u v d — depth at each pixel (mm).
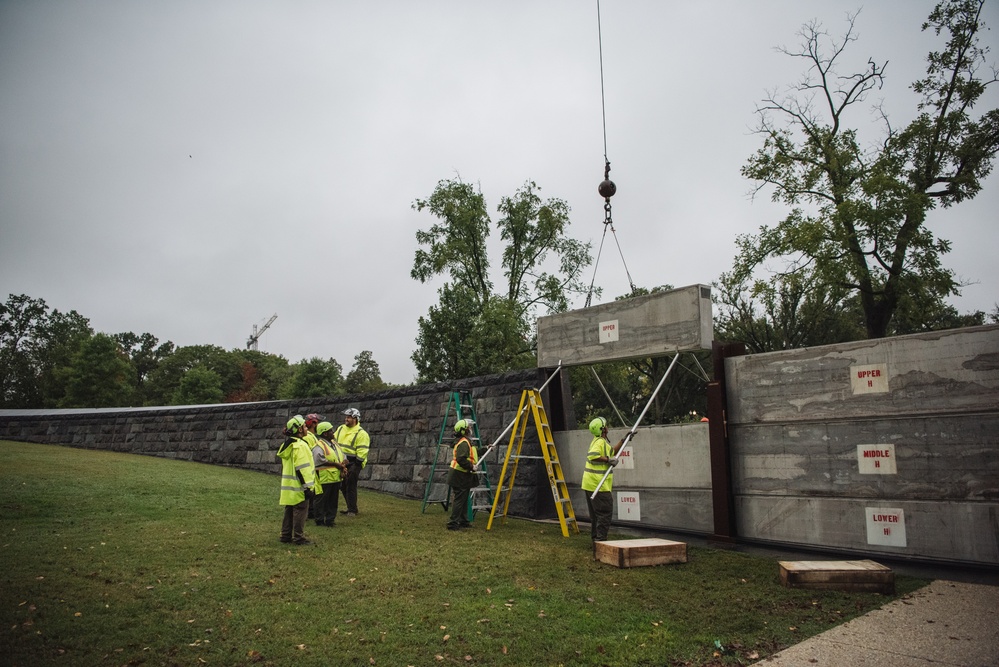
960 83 26969
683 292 10969
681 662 5445
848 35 28766
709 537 10156
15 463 15180
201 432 21031
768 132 30031
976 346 8383
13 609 5977
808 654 5559
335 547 9086
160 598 6523
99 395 62719
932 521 8438
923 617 6504
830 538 9164
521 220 40500
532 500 12742
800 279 27375
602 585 7574
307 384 57719
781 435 9812
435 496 14750
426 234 40094
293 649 5496
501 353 36031
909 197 24812
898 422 8852
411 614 6434
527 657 5508
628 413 36500
